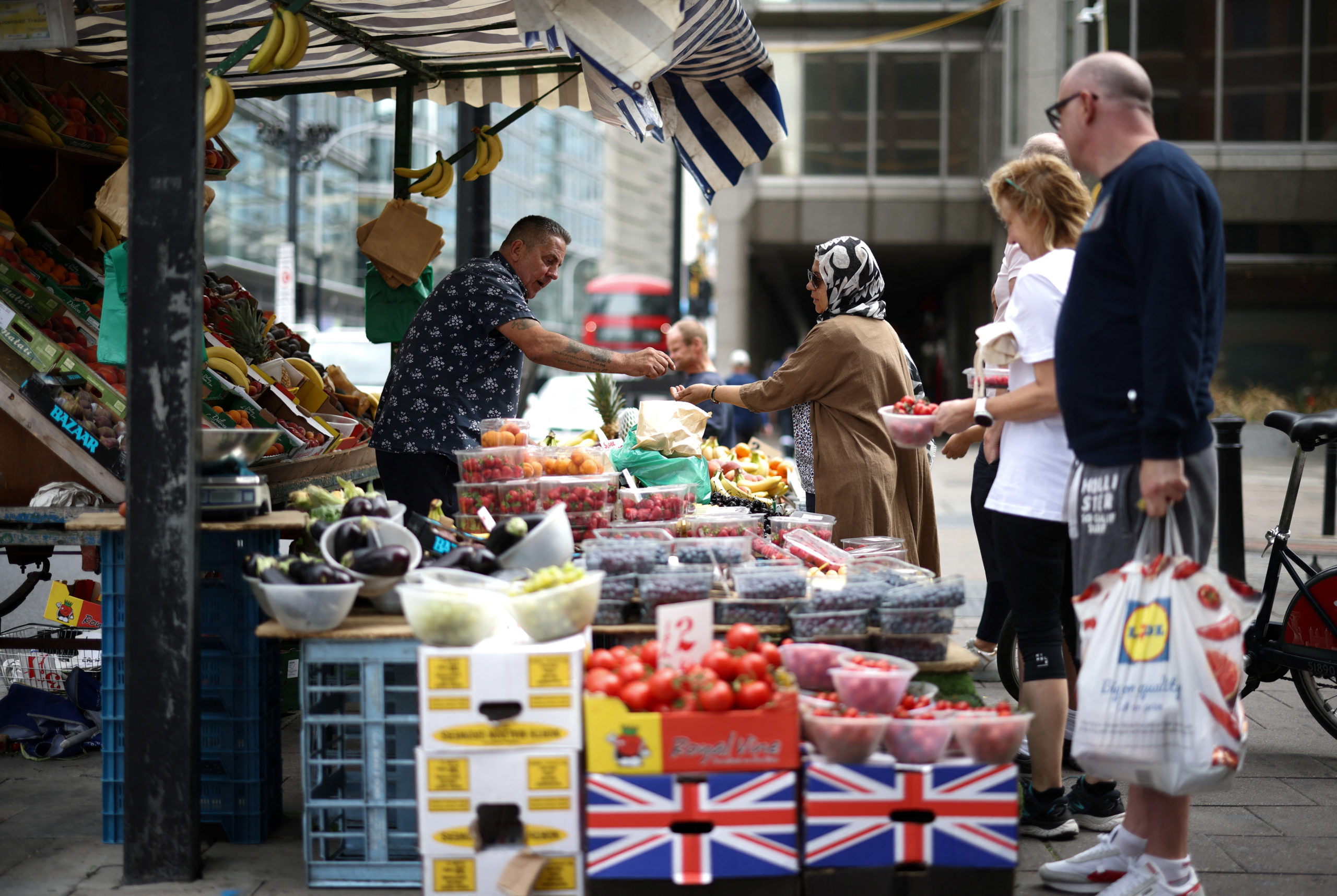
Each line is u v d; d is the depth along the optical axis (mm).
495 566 3324
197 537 3236
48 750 4422
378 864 3176
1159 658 2740
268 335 6375
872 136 28094
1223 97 23500
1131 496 2844
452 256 51062
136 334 3166
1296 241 23547
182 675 3197
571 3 3490
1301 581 4559
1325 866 3396
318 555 3668
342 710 3648
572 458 4227
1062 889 3176
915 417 3510
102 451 4105
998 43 26312
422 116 44750
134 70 3141
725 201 28172
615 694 2770
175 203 3154
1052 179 3303
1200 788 2738
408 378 4742
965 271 33000
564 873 2832
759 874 2719
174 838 3221
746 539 3646
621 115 4488
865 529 4547
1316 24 23062
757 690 2717
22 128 5324
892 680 2824
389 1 4695
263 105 27047
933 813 2779
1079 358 2891
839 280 4703
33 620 5922
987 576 4988
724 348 28484
